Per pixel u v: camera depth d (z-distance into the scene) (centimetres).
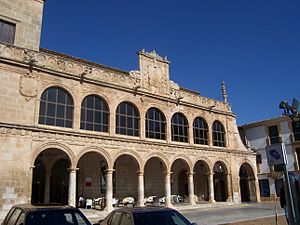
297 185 936
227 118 4028
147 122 3144
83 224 915
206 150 3594
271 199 4306
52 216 902
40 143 2333
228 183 3750
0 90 2241
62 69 2612
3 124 2178
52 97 2520
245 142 4862
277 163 862
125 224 940
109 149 2727
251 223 1936
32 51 2461
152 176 3597
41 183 2877
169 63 3512
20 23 2544
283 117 4394
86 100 2731
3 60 2289
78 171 3070
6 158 2155
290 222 823
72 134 2516
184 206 3127
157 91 3284
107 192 2644
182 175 4028
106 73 2912
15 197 2138
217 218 2309
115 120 2862
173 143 3256
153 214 950
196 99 3697
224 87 4166
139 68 3203
